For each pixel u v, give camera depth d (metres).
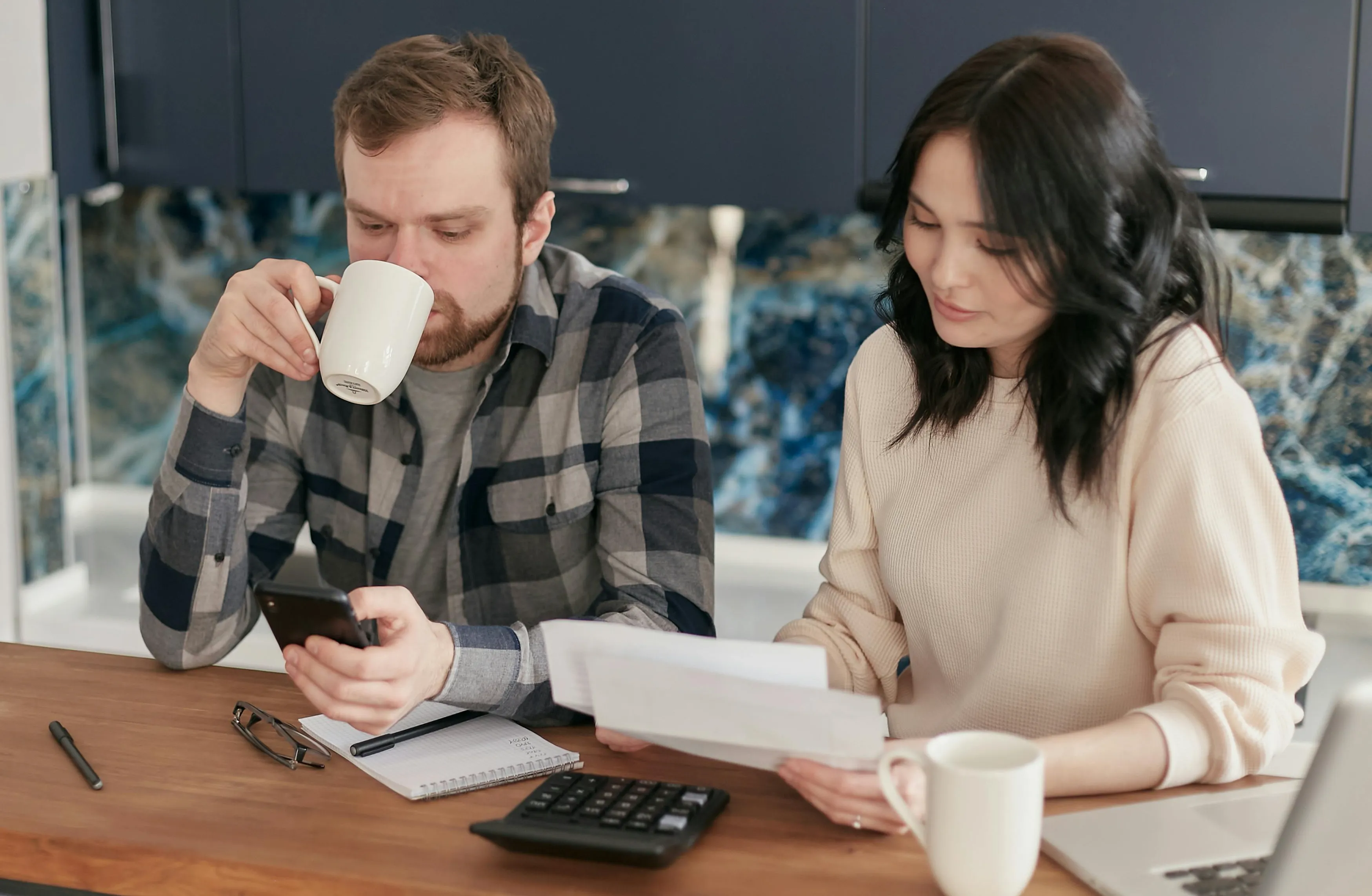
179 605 1.29
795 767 0.98
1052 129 1.00
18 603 2.67
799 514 2.86
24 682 1.27
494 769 1.07
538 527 1.46
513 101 1.30
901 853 0.96
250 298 1.21
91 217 3.05
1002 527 1.18
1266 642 1.03
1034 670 1.16
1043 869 0.93
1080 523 1.13
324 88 2.50
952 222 1.04
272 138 2.54
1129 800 1.01
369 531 1.50
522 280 1.46
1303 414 2.53
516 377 1.46
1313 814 0.79
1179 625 1.07
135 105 2.60
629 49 2.36
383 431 1.48
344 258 2.95
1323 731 0.78
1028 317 1.07
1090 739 1.02
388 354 1.19
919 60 2.23
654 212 2.81
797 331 2.79
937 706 1.27
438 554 1.50
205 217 3.00
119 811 1.02
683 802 0.99
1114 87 1.03
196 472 1.27
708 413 2.87
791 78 2.29
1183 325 1.10
